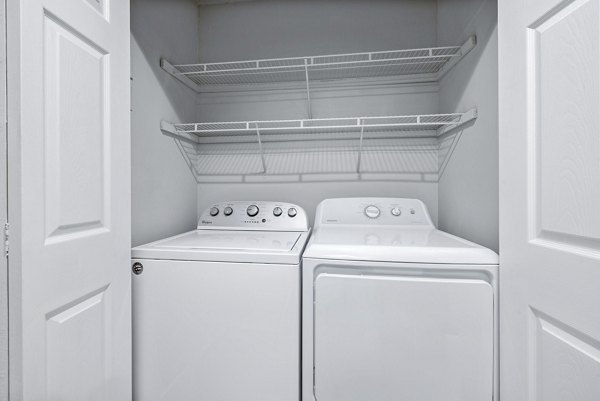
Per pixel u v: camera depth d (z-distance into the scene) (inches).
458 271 43.7
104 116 39.8
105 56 40.0
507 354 39.8
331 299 44.9
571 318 29.5
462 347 42.5
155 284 48.7
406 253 44.6
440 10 79.0
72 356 35.0
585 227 27.8
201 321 47.8
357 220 71.8
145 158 61.9
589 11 27.0
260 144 79.4
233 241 57.3
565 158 30.0
